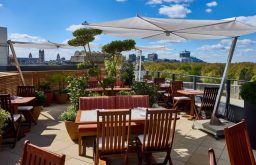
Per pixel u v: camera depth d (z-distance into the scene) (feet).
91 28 19.08
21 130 18.70
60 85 32.94
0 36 36.70
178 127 20.72
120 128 11.50
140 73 43.09
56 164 5.57
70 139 17.29
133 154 14.79
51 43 32.12
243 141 7.81
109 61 21.58
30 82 30.17
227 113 22.76
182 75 31.71
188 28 15.79
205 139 17.71
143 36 21.68
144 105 18.06
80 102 17.26
